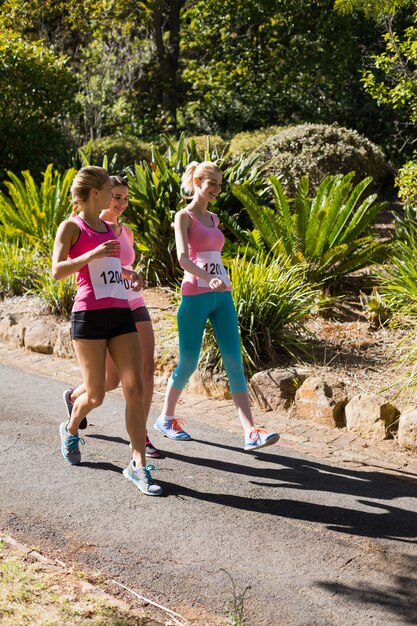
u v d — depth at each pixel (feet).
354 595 11.90
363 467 17.22
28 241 32.42
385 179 46.47
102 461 16.75
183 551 13.00
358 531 14.01
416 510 15.02
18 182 34.35
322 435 19.01
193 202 17.13
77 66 73.51
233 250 27.25
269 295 22.18
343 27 63.46
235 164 32.14
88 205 15.03
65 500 14.73
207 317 17.30
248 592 11.87
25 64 47.88
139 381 14.89
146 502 14.82
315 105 66.90
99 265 14.78
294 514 14.61
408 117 60.80
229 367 16.88
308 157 40.22
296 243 26.43
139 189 30.30
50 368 24.22
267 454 17.76
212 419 20.06
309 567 12.67
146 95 74.84
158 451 17.26
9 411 19.92
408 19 50.78
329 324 24.26
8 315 27.12
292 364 21.39
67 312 26.66
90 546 13.03
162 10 73.67
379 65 33.71
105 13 71.87
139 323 16.79
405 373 20.43
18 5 68.95
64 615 10.79
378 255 26.25
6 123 47.62
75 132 65.51
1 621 10.47
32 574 11.87
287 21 65.67
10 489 15.11
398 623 11.23
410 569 12.71
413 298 22.08
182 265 16.49
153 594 11.73
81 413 15.84
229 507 14.80
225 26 68.23
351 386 19.95
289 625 11.09
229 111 71.15
